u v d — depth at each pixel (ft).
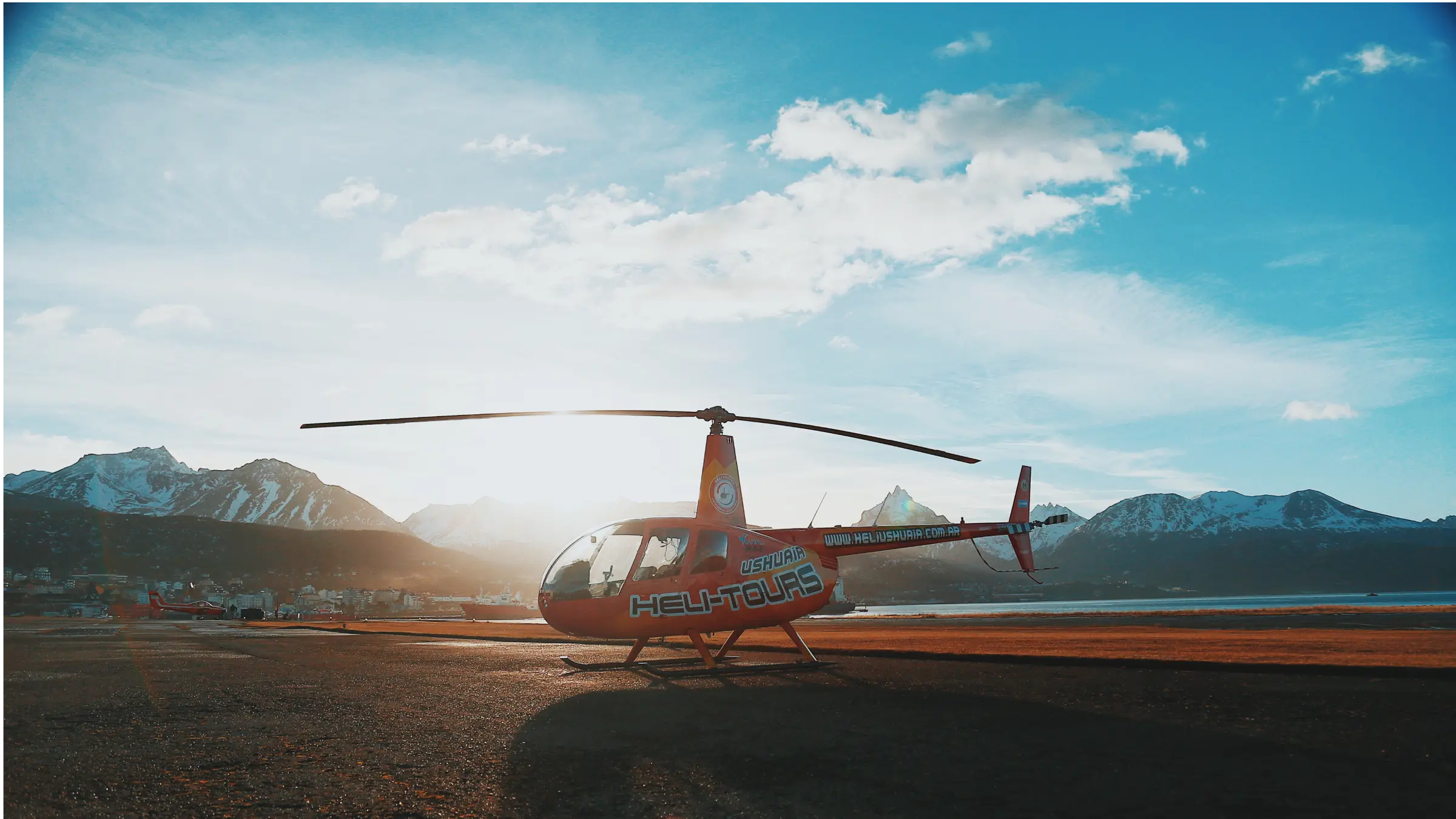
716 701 29.53
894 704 27.94
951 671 38.11
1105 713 25.50
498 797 16.42
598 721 25.27
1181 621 101.45
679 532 42.73
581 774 18.37
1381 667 33.42
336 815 15.24
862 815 15.01
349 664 46.42
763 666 40.81
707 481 44.80
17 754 20.75
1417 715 24.25
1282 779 17.20
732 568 42.37
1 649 62.03
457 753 20.59
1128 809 15.21
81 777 18.29
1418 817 14.46
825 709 27.30
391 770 18.75
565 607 41.63
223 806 15.84
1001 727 23.38
